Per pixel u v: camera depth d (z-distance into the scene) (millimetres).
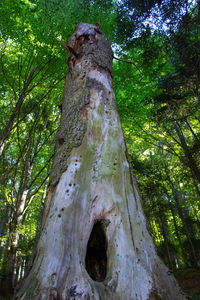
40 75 5656
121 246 1295
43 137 7891
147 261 1264
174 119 8617
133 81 6168
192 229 12406
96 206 1462
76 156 1671
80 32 2846
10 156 7469
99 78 2271
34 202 11484
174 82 7180
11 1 4223
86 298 1013
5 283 4410
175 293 1160
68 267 1138
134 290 1111
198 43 5184
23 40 4773
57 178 1606
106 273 1227
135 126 8828
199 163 8125
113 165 1663
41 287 1040
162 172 12102
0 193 5938
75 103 2064
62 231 1277
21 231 5812
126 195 1560
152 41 5402
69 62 2715
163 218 12586
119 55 5977
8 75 5695
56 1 4242
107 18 5391
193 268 8836
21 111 6031
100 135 1806
